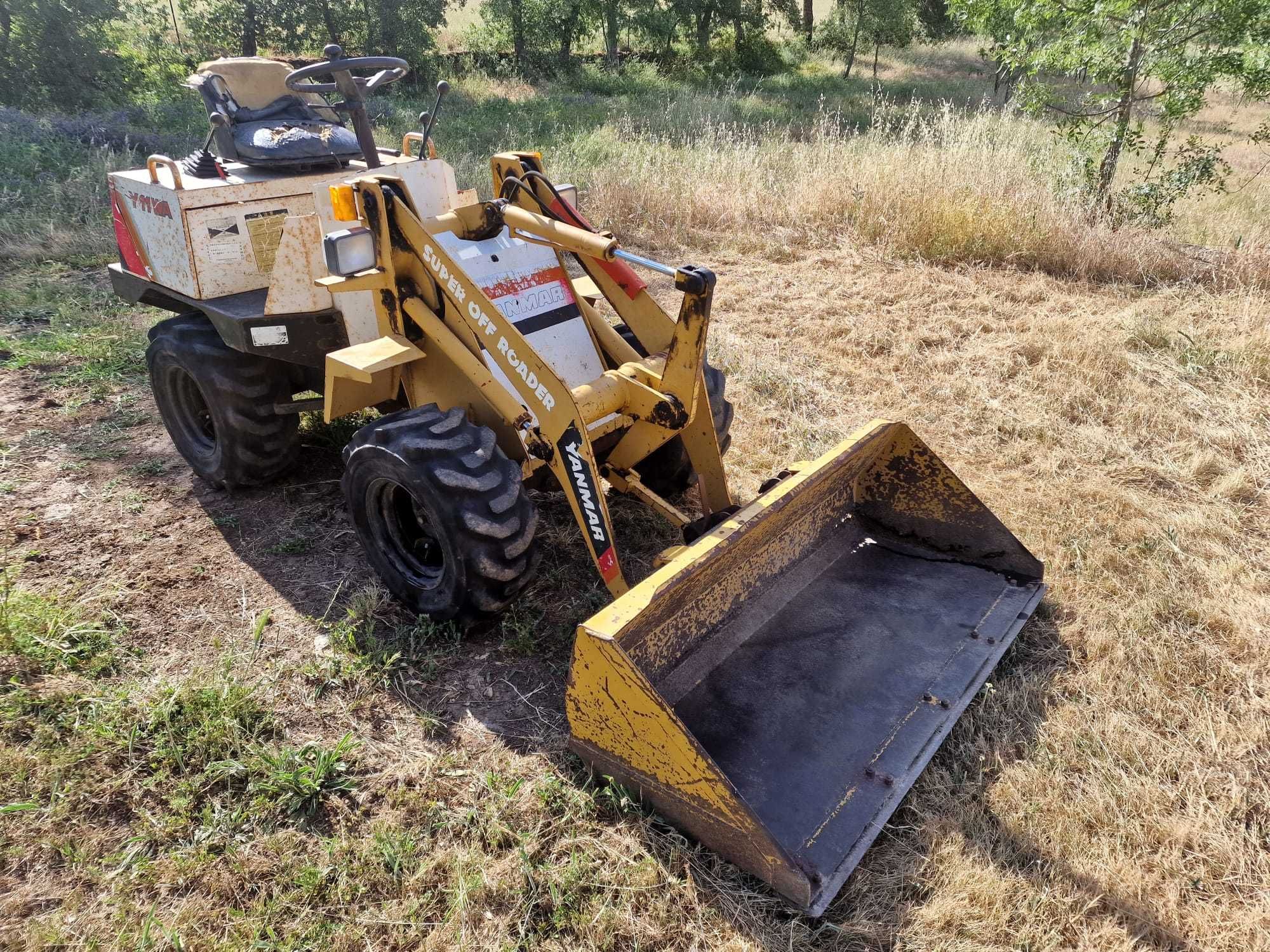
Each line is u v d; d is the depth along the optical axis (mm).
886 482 3963
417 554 3875
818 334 6719
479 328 3459
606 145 12375
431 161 4098
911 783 2879
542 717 3328
